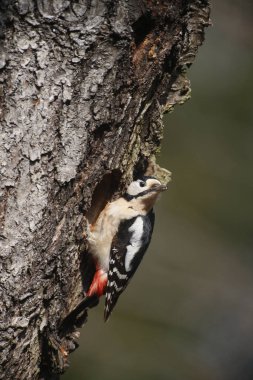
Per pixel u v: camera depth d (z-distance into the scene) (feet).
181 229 64.69
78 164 31.53
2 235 30.32
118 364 58.13
